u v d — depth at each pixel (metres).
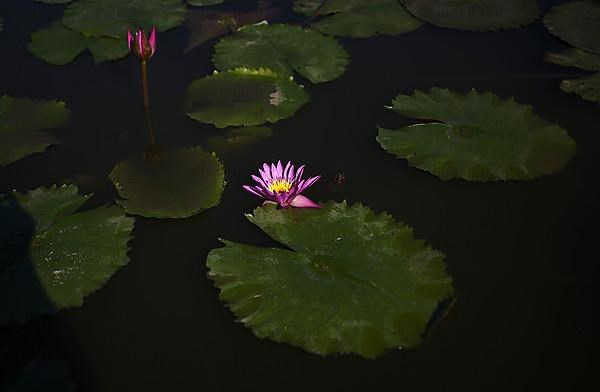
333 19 3.40
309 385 1.68
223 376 1.70
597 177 2.37
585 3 3.49
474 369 1.72
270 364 1.73
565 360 1.74
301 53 3.06
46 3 3.56
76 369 1.71
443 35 3.32
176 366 1.73
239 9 3.55
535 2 3.55
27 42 3.20
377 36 3.30
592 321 1.85
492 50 3.20
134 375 1.70
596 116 2.72
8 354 1.73
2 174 2.35
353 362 1.73
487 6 3.51
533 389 1.67
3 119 2.60
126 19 3.29
